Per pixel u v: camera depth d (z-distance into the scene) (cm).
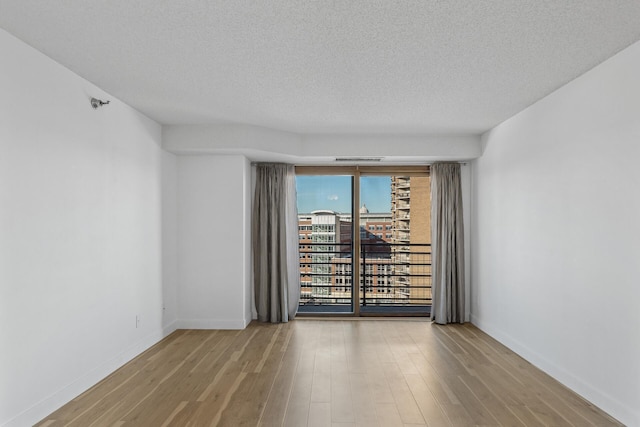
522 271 439
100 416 295
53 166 310
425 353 448
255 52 298
